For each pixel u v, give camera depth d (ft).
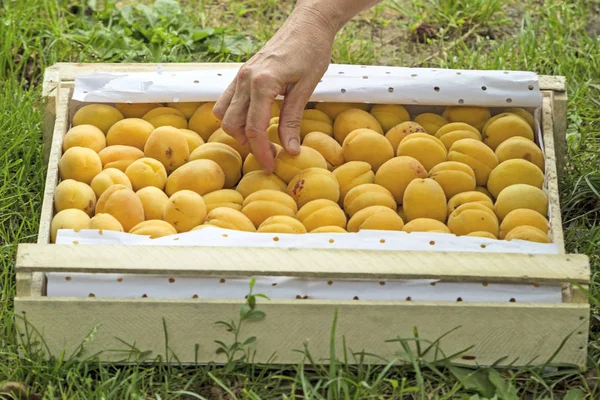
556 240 5.32
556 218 5.41
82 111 5.78
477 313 5.05
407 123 5.76
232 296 5.08
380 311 5.04
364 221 5.37
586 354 5.11
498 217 5.49
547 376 5.15
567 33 7.22
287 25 5.45
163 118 5.81
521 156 5.64
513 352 5.11
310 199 5.48
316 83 5.49
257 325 5.07
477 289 5.10
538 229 5.33
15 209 5.98
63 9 7.27
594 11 7.45
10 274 5.65
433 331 5.08
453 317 5.06
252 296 5.00
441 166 5.59
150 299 5.03
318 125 5.79
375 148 5.62
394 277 5.05
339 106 5.84
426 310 5.04
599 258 5.72
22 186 6.03
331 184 5.50
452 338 5.09
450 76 5.81
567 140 6.35
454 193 5.57
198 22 7.32
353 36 7.27
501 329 5.07
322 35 5.44
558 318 5.05
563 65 6.88
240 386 5.14
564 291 5.14
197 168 5.53
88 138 5.65
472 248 5.20
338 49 7.12
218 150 5.63
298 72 5.39
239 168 5.66
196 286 5.08
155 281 5.08
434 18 7.41
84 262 5.03
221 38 7.15
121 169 5.62
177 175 5.55
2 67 6.80
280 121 5.47
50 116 5.84
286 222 5.34
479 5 7.38
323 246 5.18
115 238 5.17
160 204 5.45
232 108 5.41
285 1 7.58
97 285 5.07
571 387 5.17
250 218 5.43
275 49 5.39
